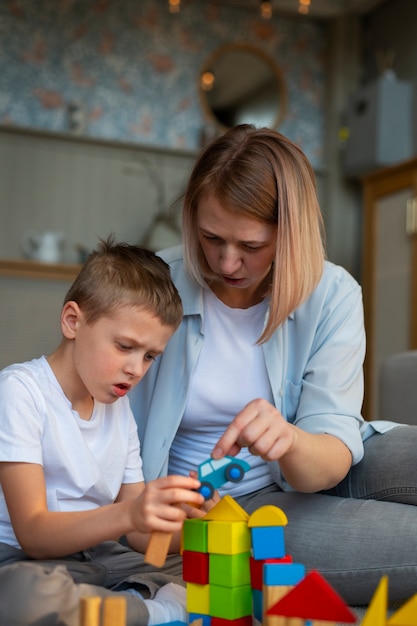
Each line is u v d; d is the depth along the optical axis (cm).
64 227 441
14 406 117
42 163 438
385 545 125
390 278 422
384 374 227
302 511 135
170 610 106
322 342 150
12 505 113
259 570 96
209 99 481
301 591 77
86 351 121
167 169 463
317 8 488
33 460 116
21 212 433
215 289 153
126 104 467
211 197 127
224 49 486
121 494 137
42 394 122
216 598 98
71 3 460
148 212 457
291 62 502
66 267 400
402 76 467
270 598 87
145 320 119
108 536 101
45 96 452
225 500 101
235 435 103
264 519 95
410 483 136
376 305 432
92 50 462
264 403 106
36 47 452
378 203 436
